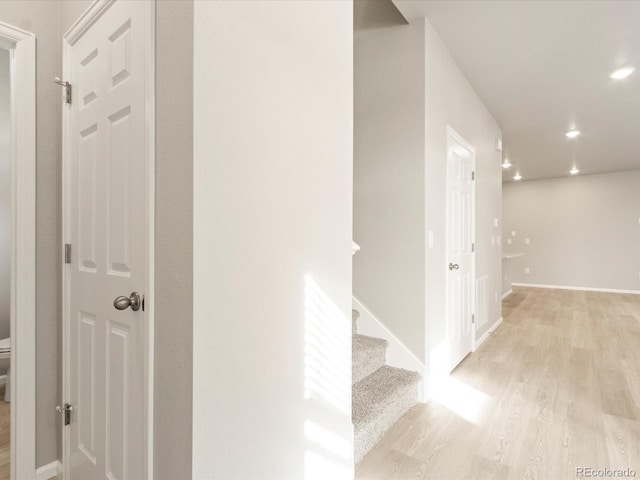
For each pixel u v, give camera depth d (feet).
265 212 3.84
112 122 4.11
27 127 5.03
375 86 8.45
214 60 3.26
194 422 3.12
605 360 10.42
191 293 3.11
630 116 13.65
